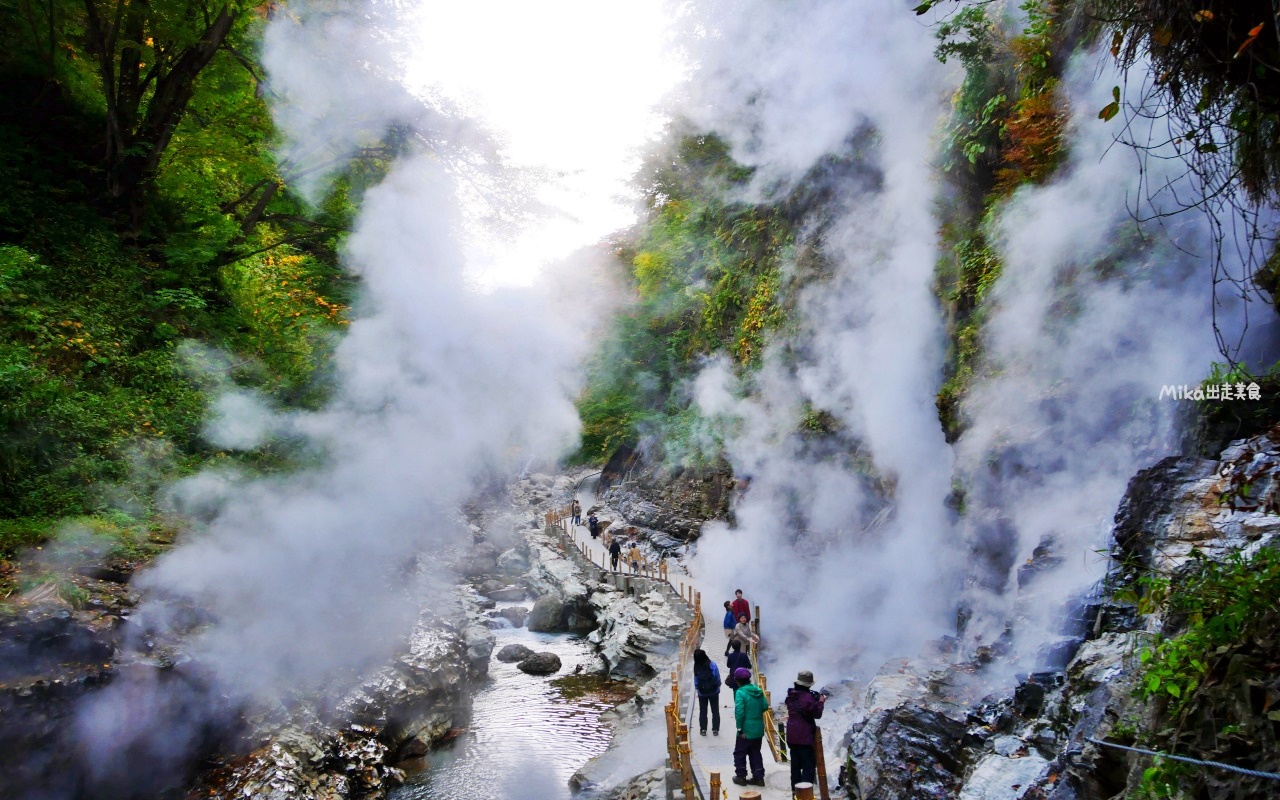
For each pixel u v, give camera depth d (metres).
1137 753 4.58
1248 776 3.80
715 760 11.11
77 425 14.10
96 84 19.42
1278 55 4.41
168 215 19.62
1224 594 4.52
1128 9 4.98
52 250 16.34
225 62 18.70
